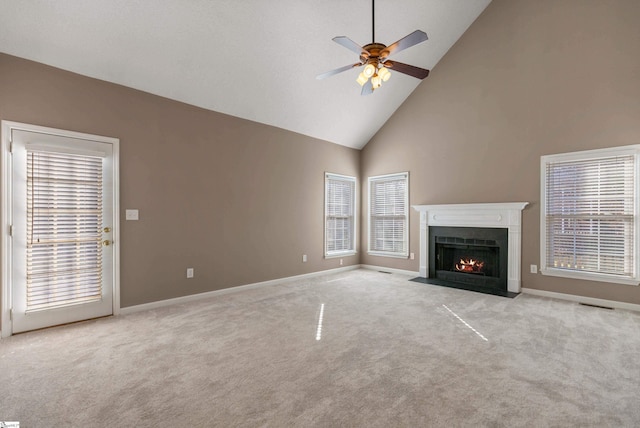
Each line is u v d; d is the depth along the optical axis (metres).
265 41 3.85
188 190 4.17
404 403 1.88
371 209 6.63
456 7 4.71
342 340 2.83
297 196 5.55
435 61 5.50
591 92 4.01
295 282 5.30
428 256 5.60
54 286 3.19
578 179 4.12
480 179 5.02
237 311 3.70
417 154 5.82
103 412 1.79
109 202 3.52
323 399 1.92
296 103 4.96
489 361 2.42
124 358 2.47
